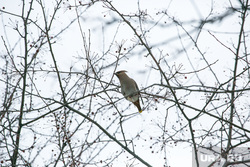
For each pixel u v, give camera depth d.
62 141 9.01
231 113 9.26
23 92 9.27
